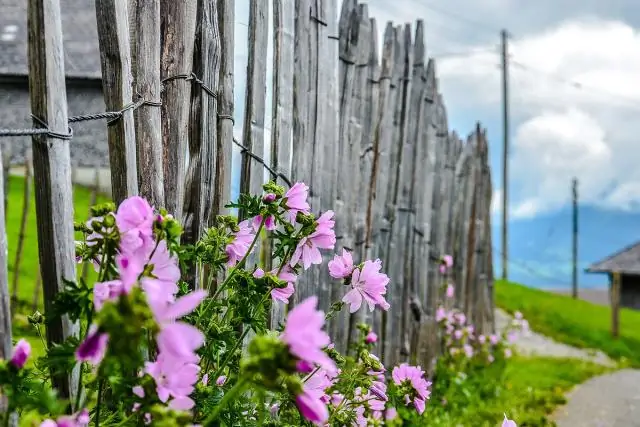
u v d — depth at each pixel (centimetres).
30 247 1124
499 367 805
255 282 196
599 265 3150
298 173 315
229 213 258
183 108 221
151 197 208
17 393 122
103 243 142
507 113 3306
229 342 196
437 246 632
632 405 713
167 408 126
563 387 789
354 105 403
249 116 273
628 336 1513
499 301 1677
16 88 1456
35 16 158
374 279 223
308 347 113
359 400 233
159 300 104
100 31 189
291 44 303
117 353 104
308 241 206
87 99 1477
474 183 797
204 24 234
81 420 133
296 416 199
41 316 176
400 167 482
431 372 604
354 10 396
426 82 565
